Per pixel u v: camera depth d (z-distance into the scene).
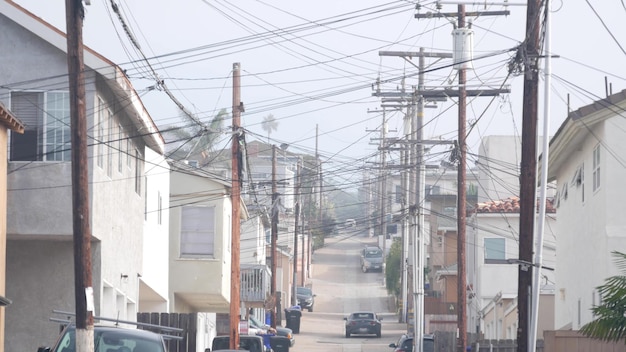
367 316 80.94
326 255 150.88
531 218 26.89
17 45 32.00
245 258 86.12
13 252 33.19
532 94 26.94
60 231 31.59
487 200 85.88
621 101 34.38
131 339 23.20
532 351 26.16
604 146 35.00
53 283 33.06
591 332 21.91
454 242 92.50
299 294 105.19
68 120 31.98
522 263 26.56
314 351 68.62
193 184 51.22
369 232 173.50
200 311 61.81
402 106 62.41
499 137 86.25
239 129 43.94
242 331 56.53
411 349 55.56
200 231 51.09
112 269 35.69
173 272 50.84
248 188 71.56
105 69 31.77
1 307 28.77
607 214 34.88
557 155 41.78
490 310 60.38
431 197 95.44
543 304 50.38
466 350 46.25
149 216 45.19
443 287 87.00
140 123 38.56
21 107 31.98
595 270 36.75
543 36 26.80
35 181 31.72
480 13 44.44
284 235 118.25
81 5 24.05
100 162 33.31
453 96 46.12
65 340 23.28
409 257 79.50
